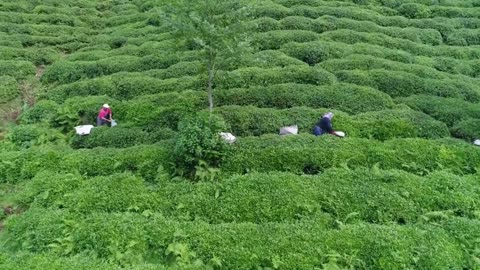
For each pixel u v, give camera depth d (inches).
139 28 1227.2
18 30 1188.5
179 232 519.5
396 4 1364.4
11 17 1243.2
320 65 955.3
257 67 936.9
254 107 796.0
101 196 588.1
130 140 730.8
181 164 639.8
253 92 841.5
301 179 615.2
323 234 522.9
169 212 569.6
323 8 1234.0
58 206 585.3
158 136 730.2
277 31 1080.8
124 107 821.2
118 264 492.1
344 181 612.1
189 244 512.1
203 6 642.2
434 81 912.9
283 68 924.6
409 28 1189.7
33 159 678.5
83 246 516.4
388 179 617.6
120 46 1148.5
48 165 667.4
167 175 629.3
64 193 605.0
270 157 660.7
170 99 826.2
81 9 1392.7
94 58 1053.2
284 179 611.5
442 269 488.4
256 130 757.3
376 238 514.6
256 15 1182.3
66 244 514.6
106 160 664.4
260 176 617.3
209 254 502.3
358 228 532.7
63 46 1162.0
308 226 538.6
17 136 755.4
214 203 576.1
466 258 507.5
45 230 534.3
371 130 753.6
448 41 1173.7
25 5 1343.5
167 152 661.9
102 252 506.9
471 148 696.4
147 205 574.6
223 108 784.9
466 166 673.0
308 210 566.6
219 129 645.9
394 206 574.6
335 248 505.7
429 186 610.5
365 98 834.2
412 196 593.0
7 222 568.4
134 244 509.0
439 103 838.5
